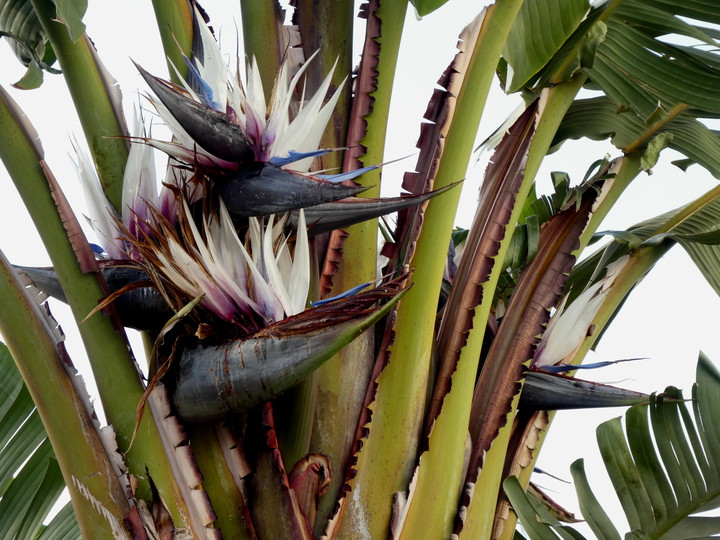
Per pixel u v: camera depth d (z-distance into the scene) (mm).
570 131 3285
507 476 2545
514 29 2658
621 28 2922
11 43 3029
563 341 2619
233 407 1844
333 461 2111
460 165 2291
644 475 2795
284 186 1804
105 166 2111
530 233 2688
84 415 1894
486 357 2473
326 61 2439
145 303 2020
